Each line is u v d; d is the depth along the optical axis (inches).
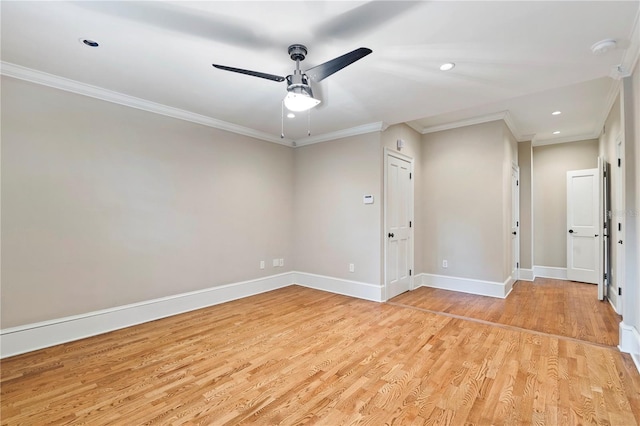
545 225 232.8
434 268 200.4
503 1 70.4
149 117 138.2
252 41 88.4
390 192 175.5
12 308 103.4
